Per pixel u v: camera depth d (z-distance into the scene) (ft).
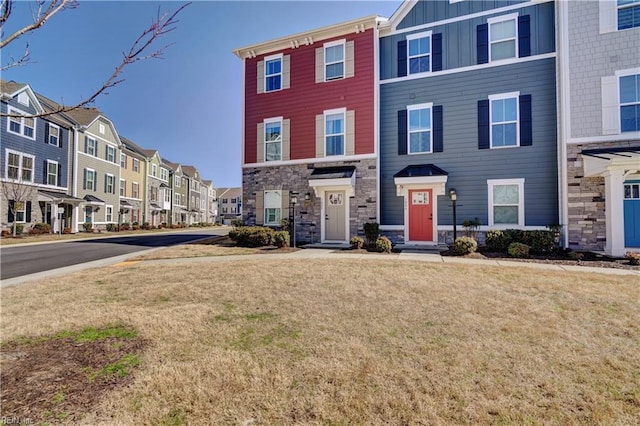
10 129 63.82
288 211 43.78
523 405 7.76
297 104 44.16
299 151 43.78
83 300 17.20
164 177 135.03
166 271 25.04
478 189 36.76
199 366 9.64
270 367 9.55
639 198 30.17
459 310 14.47
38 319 14.05
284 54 45.14
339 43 42.29
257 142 46.01
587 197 31.71
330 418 7.33
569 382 8.74
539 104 35.06
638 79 30.94
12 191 62.80
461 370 9.34
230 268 25.22
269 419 7.32
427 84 39.29
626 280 19.94
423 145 39.22
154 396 8.18
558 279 20.24
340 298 16.51
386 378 8.93
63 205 77.92
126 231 92.84
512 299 16.05
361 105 40.96
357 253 33.09
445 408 7.64
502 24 36.76
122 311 14.94
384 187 40.60
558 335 11.71
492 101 36.73
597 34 32.01
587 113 32.07
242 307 15.31
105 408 7.72
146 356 10.36
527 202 34.99
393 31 40.98
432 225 38.09
